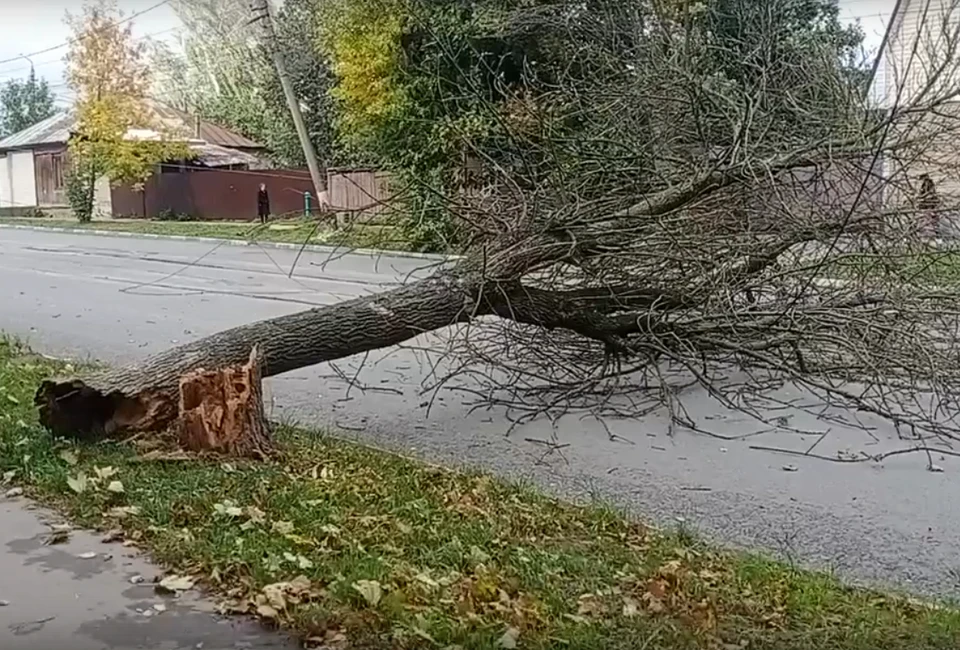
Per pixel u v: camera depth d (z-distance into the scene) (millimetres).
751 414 6328
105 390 4906
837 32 8859
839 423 6086
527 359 6992
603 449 5543
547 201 6438
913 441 5664
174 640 2781
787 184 6332
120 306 11227
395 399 6711
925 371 6129
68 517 3785
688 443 5676
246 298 11883
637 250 6398
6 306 11227
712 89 6719
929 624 3107
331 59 19172
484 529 3855
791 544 4039
